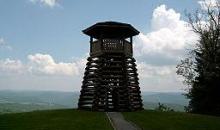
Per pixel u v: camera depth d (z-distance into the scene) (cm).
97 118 3931
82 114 4231
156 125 3638
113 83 4669
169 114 4344
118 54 4684
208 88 5525
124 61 4678
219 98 5497
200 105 5638
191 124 3734
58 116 4153
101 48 4597
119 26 4600
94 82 4622
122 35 4788
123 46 4662
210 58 5503
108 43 4625
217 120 4012
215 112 5456
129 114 4241
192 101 5862
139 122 3753
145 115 4194
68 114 4259
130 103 4569
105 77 4578
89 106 4706
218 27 5584
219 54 5459
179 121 3875
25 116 4275
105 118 3934
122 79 4631
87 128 3459
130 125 3600
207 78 5397
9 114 4506
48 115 4259
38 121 3909
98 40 4681
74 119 3919
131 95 4653
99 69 4591
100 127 3491
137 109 4762
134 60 4916
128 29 4712
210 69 5428
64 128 3488
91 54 4847
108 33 4831
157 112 4512
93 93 4591
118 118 3959
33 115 4319
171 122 3809
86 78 4809
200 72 5712
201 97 5675
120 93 4612
